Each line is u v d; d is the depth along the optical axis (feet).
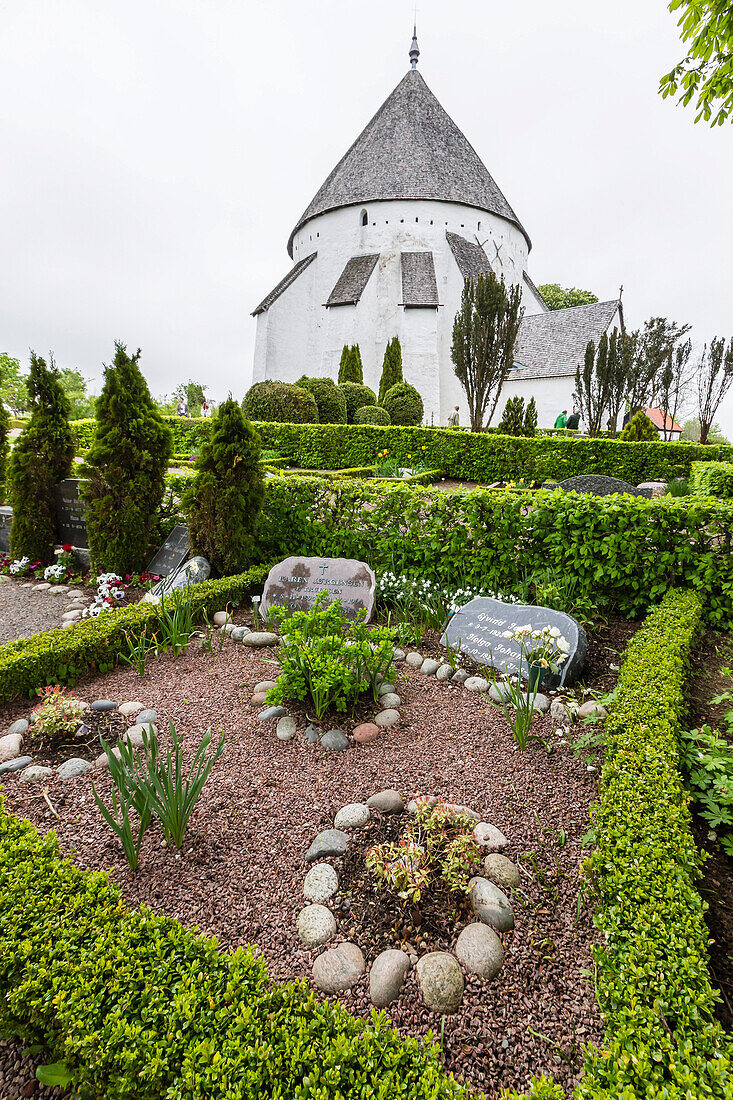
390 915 7.28
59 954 5.81
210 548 21.07
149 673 14.38
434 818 7.95
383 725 11.81
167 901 7.52
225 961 5.82
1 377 71.67
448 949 6.83
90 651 14.10
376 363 99.91
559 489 19.21
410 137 106.73
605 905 6.52
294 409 65.46
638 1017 4.99
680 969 5.38
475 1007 6.15
